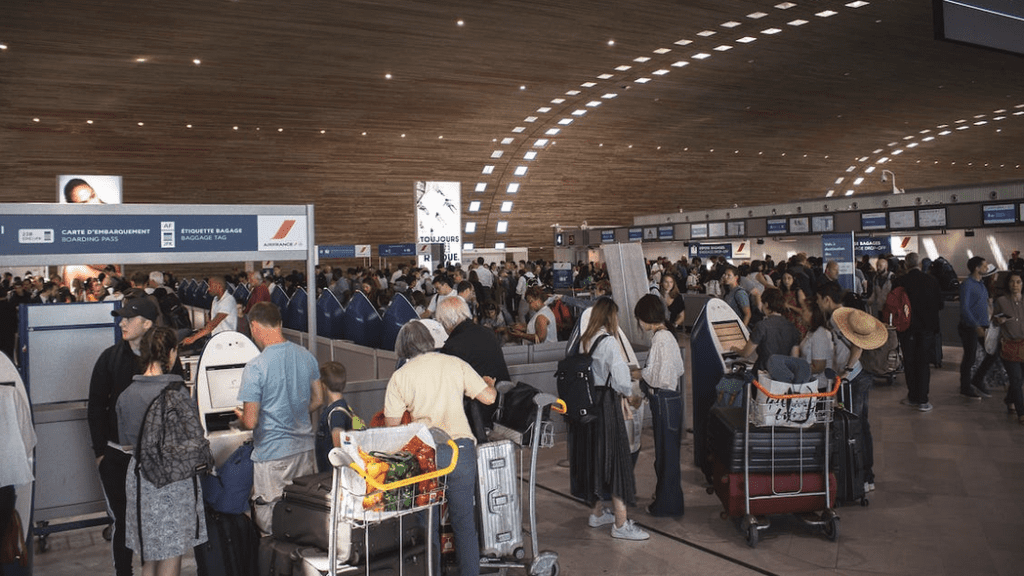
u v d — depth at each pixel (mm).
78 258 5598
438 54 25516
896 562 4699
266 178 36781
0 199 32281
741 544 5070
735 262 28047
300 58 24562
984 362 9586
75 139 30422
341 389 5133
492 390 4168
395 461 3469
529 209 46219
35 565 4875
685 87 32625
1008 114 43219
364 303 9570
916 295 8992
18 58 22547
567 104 34188
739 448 5105
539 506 5887
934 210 20641
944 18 5371
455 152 38750
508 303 20547
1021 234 20031
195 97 27484
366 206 41125
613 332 5227
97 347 5746
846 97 36438
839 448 5621
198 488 3877
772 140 44531
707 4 22422
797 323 8320
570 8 21844
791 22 24781
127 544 3875
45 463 5379
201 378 5824
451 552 4227
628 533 5164
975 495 5918
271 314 4770
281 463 4672
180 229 5918
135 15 20031
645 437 8031
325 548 3688
